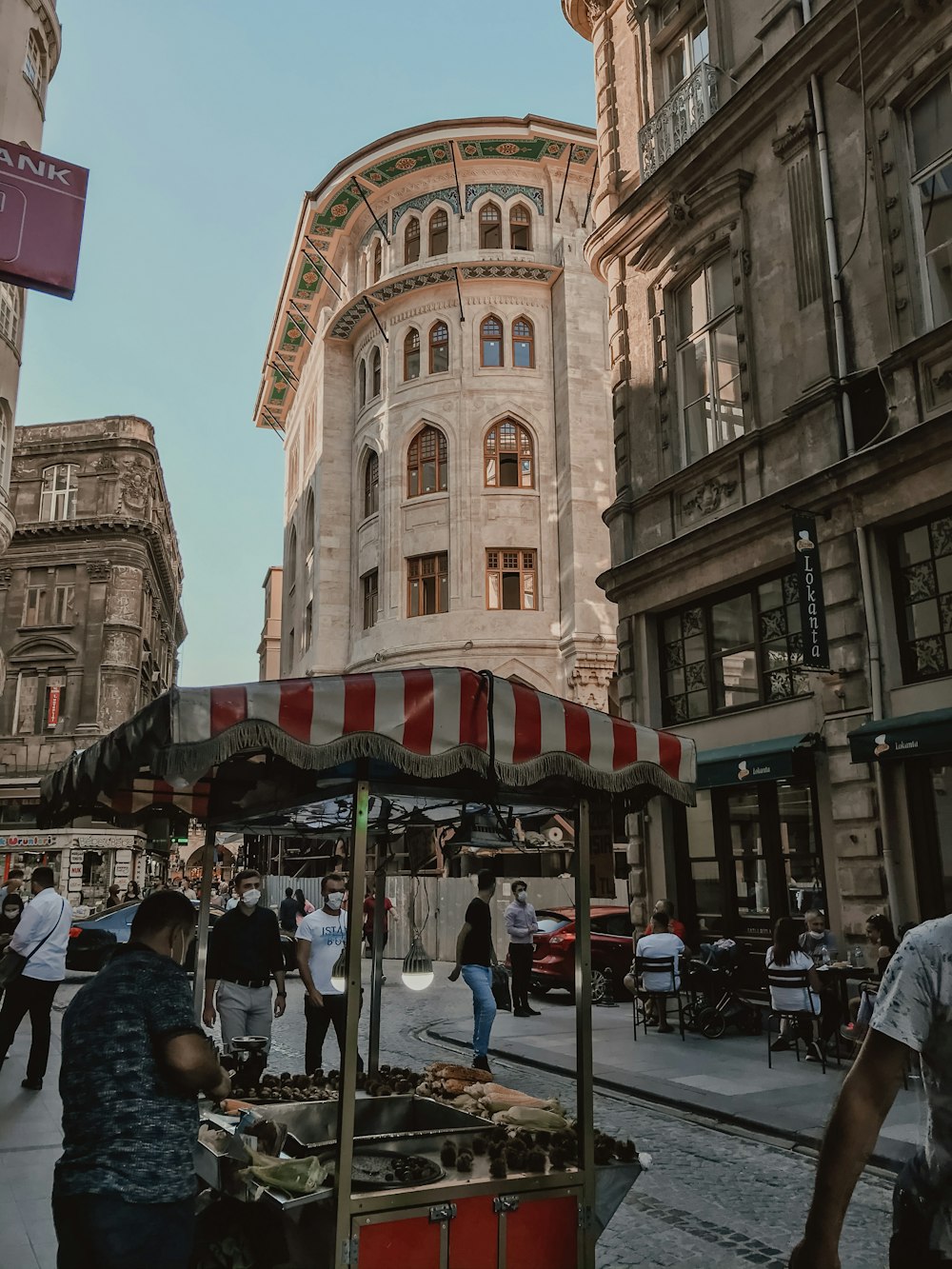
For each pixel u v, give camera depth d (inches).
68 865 1679.4
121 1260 114.4
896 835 428.5
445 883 932.6
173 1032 124.7
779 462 516.4
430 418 1259.2
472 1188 157.2
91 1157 119.0
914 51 451.5
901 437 421.4
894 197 460.8
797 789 498.6
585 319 1258.0
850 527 461.1
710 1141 289.3
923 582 438.6
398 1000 663.8
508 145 1272.1
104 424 1945.1
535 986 665.0
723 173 575.8
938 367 430.0
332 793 180.9
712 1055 428.8
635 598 620.7
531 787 186.4
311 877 1112.2
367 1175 161.6
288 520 1817.2
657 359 625.9
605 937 642.2
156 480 2075.5
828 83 505.4
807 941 436.5
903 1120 289.4
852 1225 215.3
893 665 442.3
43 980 347.3
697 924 563.8
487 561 1222.3
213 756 147.0
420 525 1245.7
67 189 364.2
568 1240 164.2
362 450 1358.3
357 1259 146.5
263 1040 224.1
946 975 82.7
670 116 628.1
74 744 1765.5
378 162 1300.4
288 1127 198.4
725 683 561.3
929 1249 80.6
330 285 1457.9
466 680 168.1
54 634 1835.6
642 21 676.7
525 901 581.3
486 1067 384.2
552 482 1239.5
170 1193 120.0
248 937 312.8
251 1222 163.0
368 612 1323.8
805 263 509.4
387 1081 222.4
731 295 574.9
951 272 439.2
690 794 191.0
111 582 1855.3
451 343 1274.6
